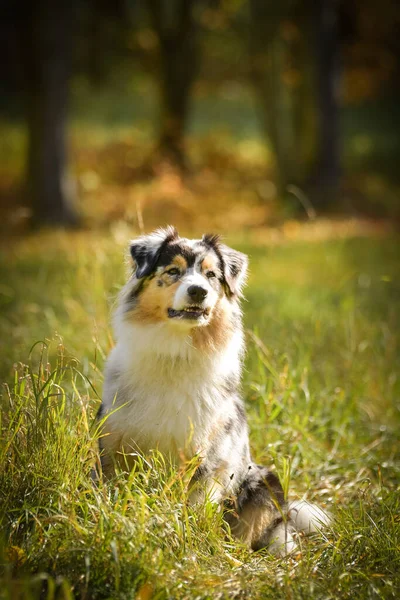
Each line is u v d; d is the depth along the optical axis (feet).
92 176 81.61
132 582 13.84
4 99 109.91
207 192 80.53
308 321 30.55
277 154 74.64
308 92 73.05
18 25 62.95
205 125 112.57
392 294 39.29
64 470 15.93
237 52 92.84
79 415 17.16
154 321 18.16
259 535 18.86
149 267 18.35
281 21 71.72
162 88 86.89
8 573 13.10
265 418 22.72
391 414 25.63
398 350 30.25
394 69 110.32
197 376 18.11
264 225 65.77
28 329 28.04
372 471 22.34
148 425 17.75
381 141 103.86
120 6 88.38
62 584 13.43
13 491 15.60
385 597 14.56
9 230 61.77
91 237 56.70
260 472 19.70
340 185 74.18
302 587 14.65
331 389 25.63
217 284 18.92
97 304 27.66
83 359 23.34
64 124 64.44
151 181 81.25
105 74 100.27
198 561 15.53
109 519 14.80
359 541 16.57
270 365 23.88
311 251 50.70
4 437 16.33
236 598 14.37
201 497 17.63
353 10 93.76
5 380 22.11
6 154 93.71
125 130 104.32
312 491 20.98
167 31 84.23
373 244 53.83
